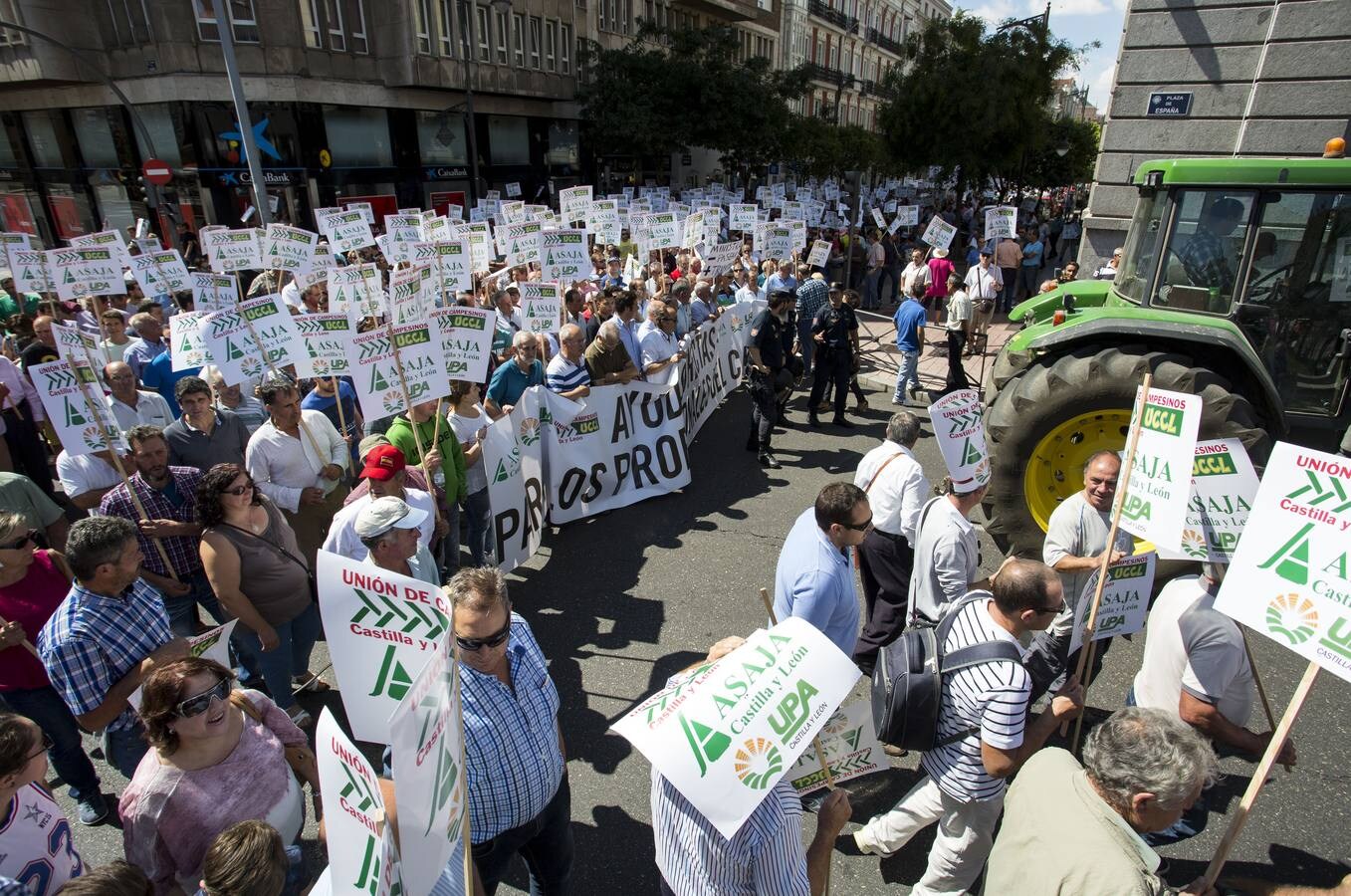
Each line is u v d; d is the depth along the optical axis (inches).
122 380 215.0
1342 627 86.0
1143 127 405.4
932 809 116.6
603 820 139.6
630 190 763.4
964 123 903.1
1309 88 359.9
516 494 225.3
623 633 197.6
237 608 146.6
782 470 311.3
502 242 426.9
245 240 364.5
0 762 85.5
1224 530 128.2
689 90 1127.0
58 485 293.6
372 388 181.0
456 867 89.4
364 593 77.7
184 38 838.5
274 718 108.2
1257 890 93.0
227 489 143.7
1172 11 384.8
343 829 64.4
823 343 351.9
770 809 82.7
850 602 135.7
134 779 95.2
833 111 1822.1
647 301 406.0
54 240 1098.1
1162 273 211.6
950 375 396.8
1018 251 648.4
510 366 248.1
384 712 80.4
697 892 83.0
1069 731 158.1
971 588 148.9
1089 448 207.8
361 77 977.5
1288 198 193.2
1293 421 204.7
